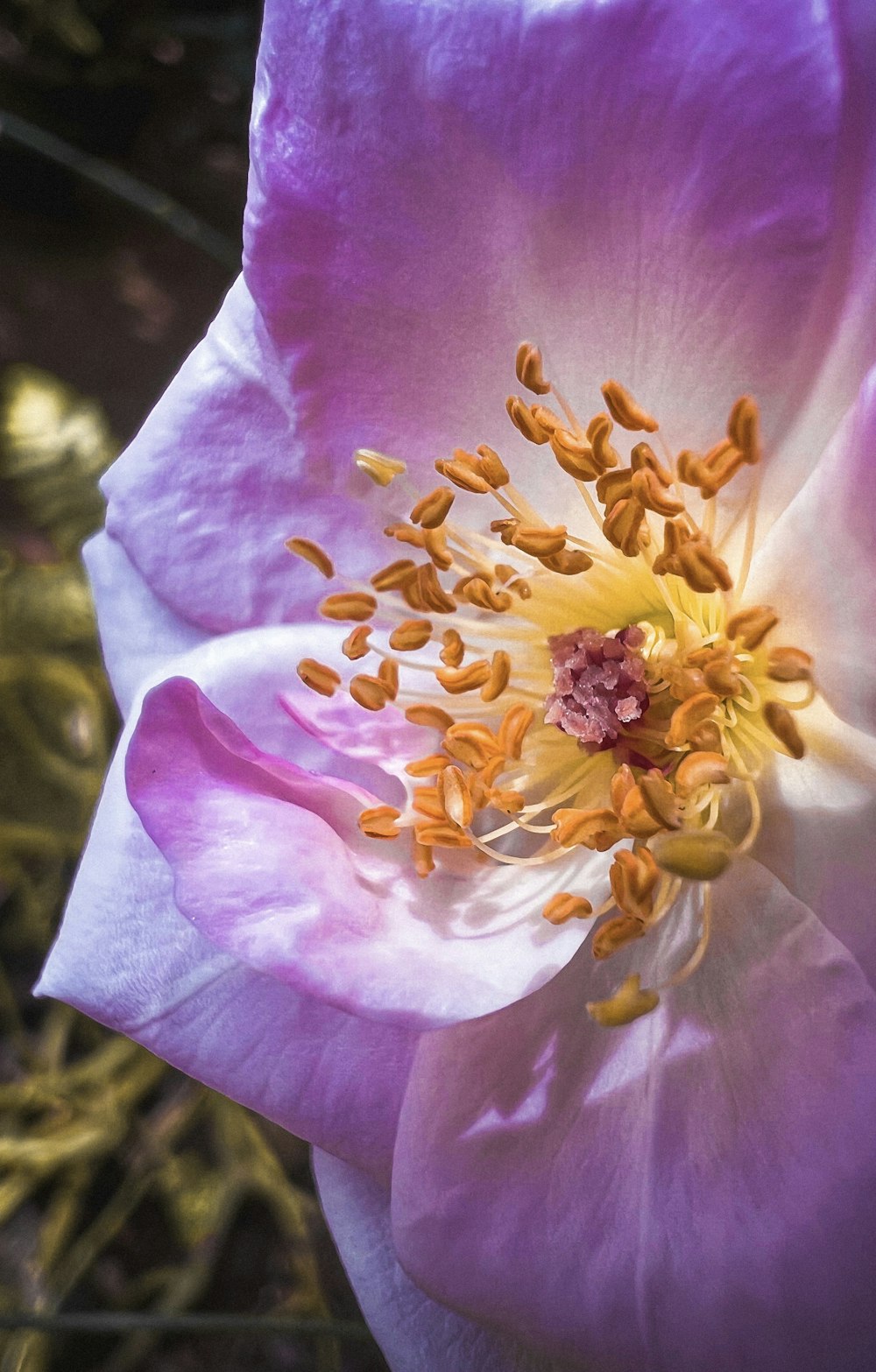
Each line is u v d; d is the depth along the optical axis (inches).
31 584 11.2
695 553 5.8
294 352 6.1
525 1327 5.7
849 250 5.6
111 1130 10.3
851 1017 5.6
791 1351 5.5
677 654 6.1
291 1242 10.1
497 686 6.1
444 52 5.7
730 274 5.7
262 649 6.4
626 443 6.0
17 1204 10.3
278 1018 6.1
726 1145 5.7
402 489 6.3
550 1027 6.0
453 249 5.9
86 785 11.2
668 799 5.8
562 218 5.8
